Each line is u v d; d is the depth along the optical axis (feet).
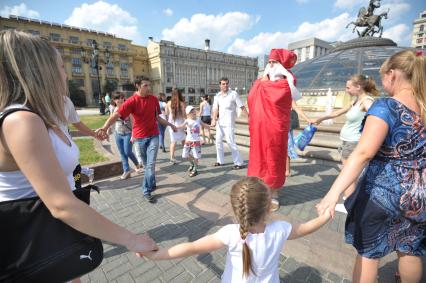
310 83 38.50
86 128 9.49
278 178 10.92
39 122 3.02
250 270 4.67
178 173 17.21
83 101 165.07
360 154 4.51
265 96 10.34
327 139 20.10
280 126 10.35
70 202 2.99
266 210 4.53
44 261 3.15
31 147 2.83
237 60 295.28
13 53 3.07
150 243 4.17
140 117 12.34
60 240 3.25
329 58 43.21
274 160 10.67
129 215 11.27
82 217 3.07
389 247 4.91
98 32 189.57
